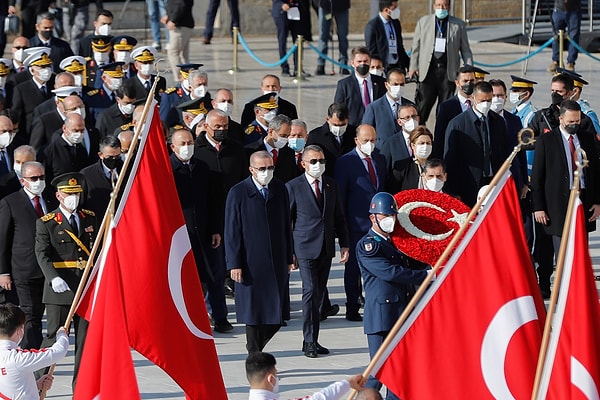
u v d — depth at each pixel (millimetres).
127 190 18219
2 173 28875
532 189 29078
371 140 27750
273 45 62625
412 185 28031
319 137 30016
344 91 34719
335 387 16406
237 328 28062
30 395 18344
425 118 40562
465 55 40000
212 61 57125
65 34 55281
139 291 18047
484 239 16734
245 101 47344
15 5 54406
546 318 16531
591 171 28953
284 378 24422
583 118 30375
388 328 21578
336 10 53094
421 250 20922
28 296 24391
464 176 29594
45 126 31359
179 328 18219
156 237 18172
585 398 15789
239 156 28422
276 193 25156
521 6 69062
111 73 34625
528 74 54000
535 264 31688
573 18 54031
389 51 41656
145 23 60531
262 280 24875
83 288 19078
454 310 16688
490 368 16609
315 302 25922
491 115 29719
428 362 16703
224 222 26391
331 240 26344
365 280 21844
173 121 33844
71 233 23516
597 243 34844
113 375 17406
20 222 24312
